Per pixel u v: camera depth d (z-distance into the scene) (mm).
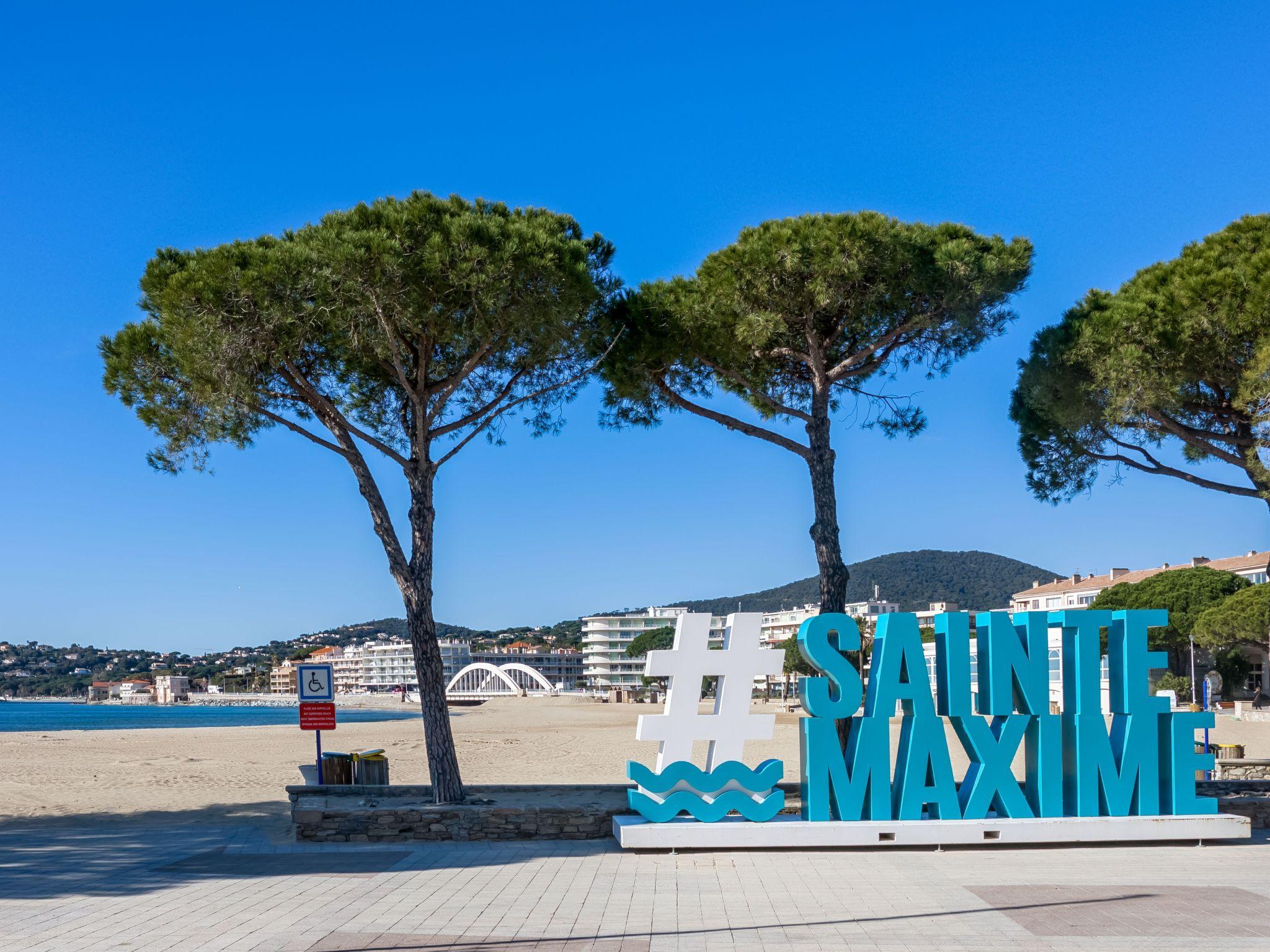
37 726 102062
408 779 23844
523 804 15242
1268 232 17328
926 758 13391
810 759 13398
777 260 15711
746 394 19188
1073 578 106062
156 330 15680
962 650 13602
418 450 15945
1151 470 18766
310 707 17688
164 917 9062
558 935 8367
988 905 9555
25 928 8578
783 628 166625
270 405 16469
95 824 16719
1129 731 13547
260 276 14336
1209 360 17078
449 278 14398
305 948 7859
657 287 17422
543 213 16297
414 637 15641
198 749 36031
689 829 12930
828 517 16781
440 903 9727
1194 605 65375
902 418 18906
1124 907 9383
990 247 16891
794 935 8328
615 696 126000
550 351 15859
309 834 14242
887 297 16312
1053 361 17922
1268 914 9062
